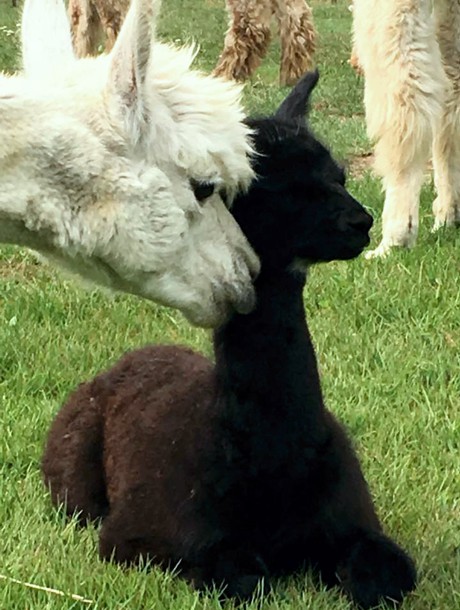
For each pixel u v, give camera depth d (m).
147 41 3.95
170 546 4.56
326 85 17.69
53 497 5.46
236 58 17.75
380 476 5.63
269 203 4.35
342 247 4.40
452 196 9.39
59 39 4.48
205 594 4.46
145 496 4.66
